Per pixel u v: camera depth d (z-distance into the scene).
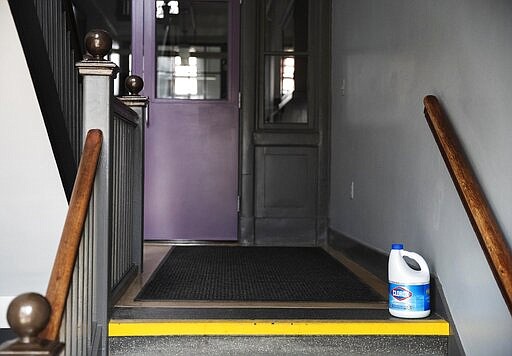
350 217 4.58
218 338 2.48
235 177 5.44
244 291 3.18
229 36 5.41
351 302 2.92
